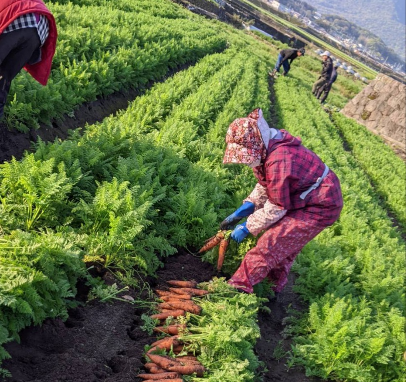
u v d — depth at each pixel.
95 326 3.87
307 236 4.61
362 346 4.78
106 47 11.31
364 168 16.47
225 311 4.28
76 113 8.33
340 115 23.03
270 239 4.64
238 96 13.55
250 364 4.03
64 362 3.32
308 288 6.11
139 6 21.50
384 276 6.85
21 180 4.60
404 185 15.48
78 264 4.05
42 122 7.24
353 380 4.64
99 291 4.13
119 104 10.24
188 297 4.44
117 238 4.51
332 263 6.37
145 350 3.79
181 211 5.76
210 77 15.31
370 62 114.56
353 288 6.22
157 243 5.02
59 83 7.73
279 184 4.34
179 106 10.23
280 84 23.23
